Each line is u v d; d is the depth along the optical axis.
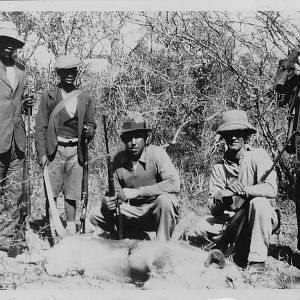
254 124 8.01
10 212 5.88
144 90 8.77
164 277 4.68
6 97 5.77
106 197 5.47
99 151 8.37
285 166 7.57
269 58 8.08
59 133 6.02
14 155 5.91
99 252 5.10
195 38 8.52
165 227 5.30
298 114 5.48
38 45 8.77
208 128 8.46
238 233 5.23
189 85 8.52
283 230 6.63
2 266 5.28
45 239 6.07
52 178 6.03
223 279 4.67
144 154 5.59
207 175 8.14
